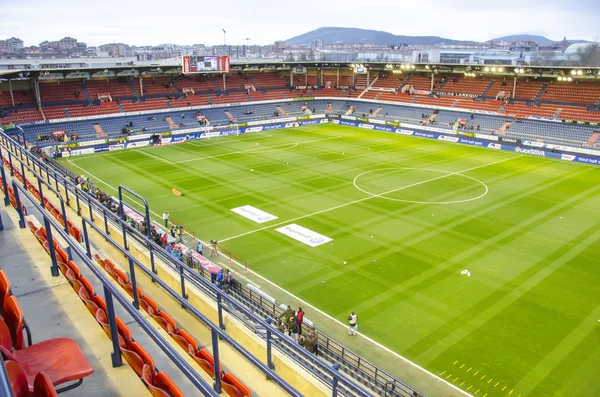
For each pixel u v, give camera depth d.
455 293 26.16
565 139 63.31
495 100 76.81
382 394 17.69
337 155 60.38
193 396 7.62
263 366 6.87
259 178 49.31
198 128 73.94
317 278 27.91
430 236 34.00
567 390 18.81
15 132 61.91
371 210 39.53
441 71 84.25
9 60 96.06
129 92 77.94
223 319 16.33
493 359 20.70
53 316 8.80
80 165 54.88
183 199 42.47
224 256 30.86
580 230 35.38
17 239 12.45
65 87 73.00
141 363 7.16
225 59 81.00
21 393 4.86
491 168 54.31
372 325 23.25
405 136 74.88
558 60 124.44
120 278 16.36
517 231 35.03
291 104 90.50
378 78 95.00
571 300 25.50
